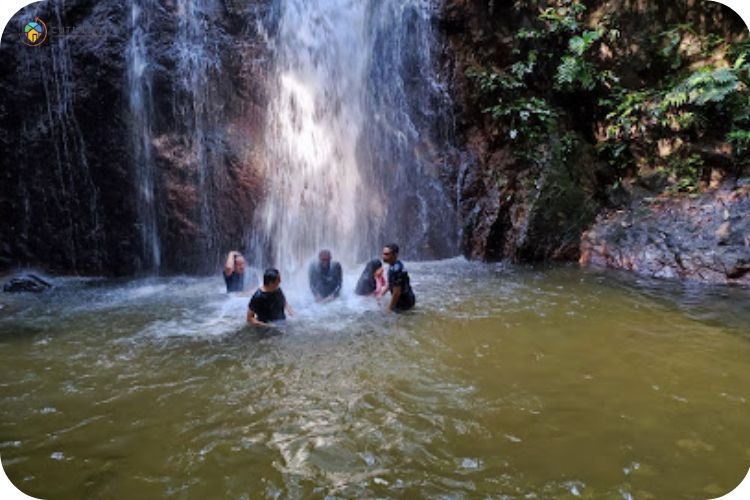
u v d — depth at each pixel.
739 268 6.54
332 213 8.11
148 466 2.85
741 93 7.62
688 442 3.07
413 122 8.72
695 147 7.95
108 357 4.32
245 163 7.57
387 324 5.07
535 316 5.32
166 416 3.38
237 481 2.72
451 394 3.67
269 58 7.94
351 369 4.08
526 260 7.99
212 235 7.47
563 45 8.77
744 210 7.00
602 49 8.73
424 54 8.80
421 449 3.00
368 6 8.61
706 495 2.59
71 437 3.13
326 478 2.74
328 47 8.34
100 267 7.34
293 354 4.37
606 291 6.25
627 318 5.27
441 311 5.46
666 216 7.62
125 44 7.26
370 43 8.63
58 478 2.75
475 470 2.80
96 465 2.86
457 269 7.48
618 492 2.61
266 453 2.97
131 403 3.55
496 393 3.69
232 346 4.54
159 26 7.48
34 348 4.50
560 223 8.05
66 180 7.25
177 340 4.69
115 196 7.30
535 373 4.02
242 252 7.56
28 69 7.12
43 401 3.57
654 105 8.15
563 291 6.25
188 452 2.98
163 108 7.36
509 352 4.42
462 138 8.74
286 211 7.81
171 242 7.39
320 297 5.74
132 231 7.35
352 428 3.23
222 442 3.08
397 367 4.12
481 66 8.86
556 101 8.84
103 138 7.21
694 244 7.04
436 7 8.81
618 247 7.69
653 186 8.16
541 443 3.05
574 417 3.35
